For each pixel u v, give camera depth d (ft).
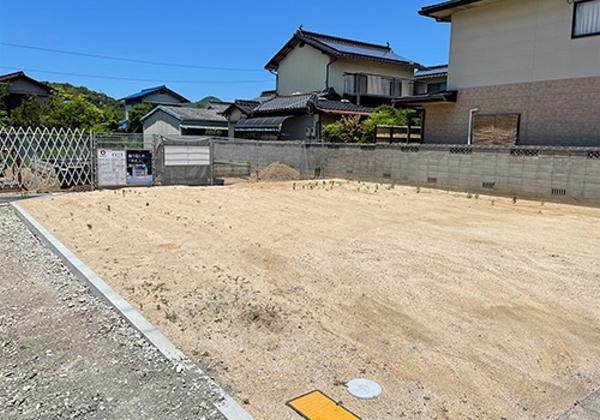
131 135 43.98
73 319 11.64
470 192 35.96
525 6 40.14
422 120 49.49
